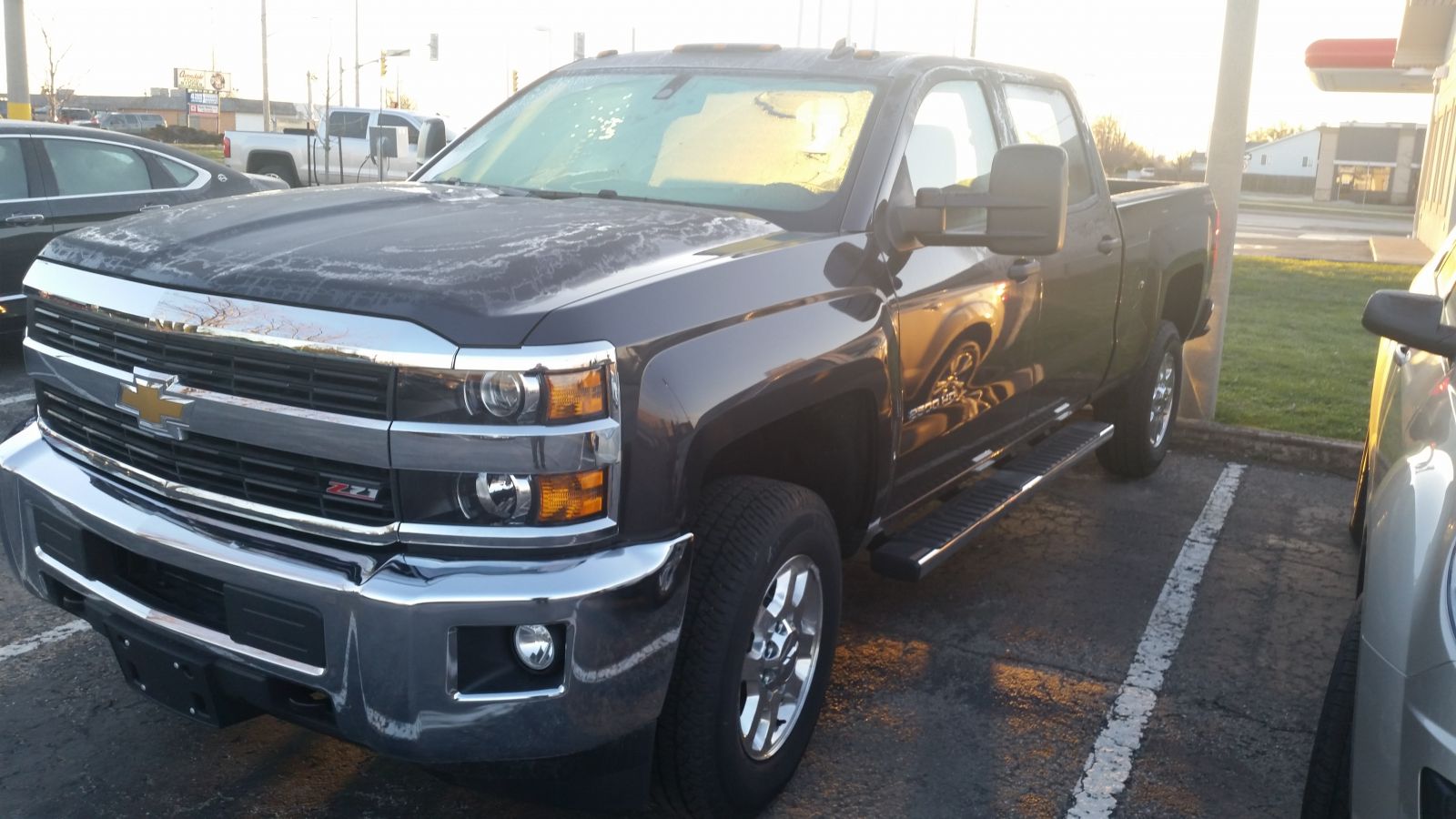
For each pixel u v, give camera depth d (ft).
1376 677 7.61
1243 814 10.41
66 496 9.09
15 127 25.35
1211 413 23.21
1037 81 15.20
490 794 9.54
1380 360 16.02
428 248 8.52
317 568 7.75
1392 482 9.04
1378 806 7.37
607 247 8.88
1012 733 11.58
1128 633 14.05
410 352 7.44
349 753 10.90
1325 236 102.32
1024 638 13.78
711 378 8.48
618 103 13.12
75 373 9.10
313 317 7.73
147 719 11.34
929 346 11.56
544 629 7.70
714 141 12.07
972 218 12.89
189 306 8.18
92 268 9.01
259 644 8.02
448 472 7.53
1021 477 14.52
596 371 7.68
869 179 11.18
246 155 79.20
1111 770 11.00
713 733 8.91
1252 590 15.58
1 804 9.83
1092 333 15.92
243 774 10.48
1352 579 16.15
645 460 7.98
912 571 11.45
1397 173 235.20
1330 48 116.88
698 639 8.75
